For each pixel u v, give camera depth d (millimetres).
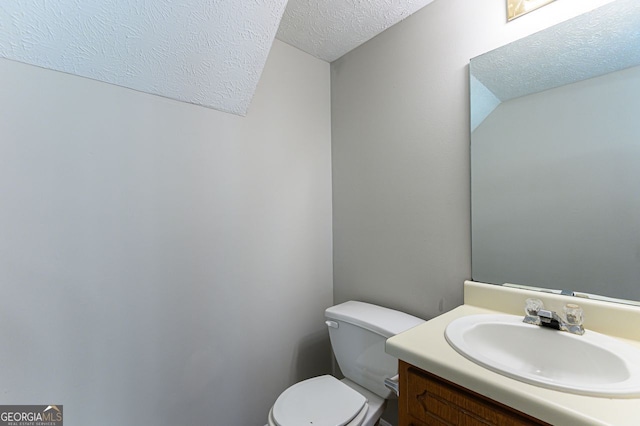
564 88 979
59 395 980
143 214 1145
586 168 940
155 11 912
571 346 828
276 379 1556
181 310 1241
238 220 1413
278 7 1048
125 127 1101
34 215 936
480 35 1157
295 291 1643
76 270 1009
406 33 1403
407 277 1425
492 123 1133
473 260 1184
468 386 671
